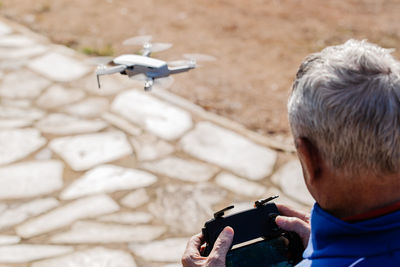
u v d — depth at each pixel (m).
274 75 6.84
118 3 8.90
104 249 4.04
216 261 1.40
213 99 6.28
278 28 8.20
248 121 5.90
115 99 6.26
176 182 4.89
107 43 7.46
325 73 1.09
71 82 6.59
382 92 1.04
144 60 1.62
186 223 4.39
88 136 5.56
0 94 6.26
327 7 9.10
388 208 1.10
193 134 5.64
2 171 4.99
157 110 6.05
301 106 1.12
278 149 5.43
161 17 8.41
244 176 5.02
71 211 4.50
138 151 5.35
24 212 4.48
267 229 1.60
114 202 4.62
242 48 7.52
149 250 4.05
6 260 3.85
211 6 8.96
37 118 5.85
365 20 8.58
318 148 1.12
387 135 1.03
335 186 1.14
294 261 1.57
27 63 6.95
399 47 7.55
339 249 1.10
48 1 8.83
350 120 1.04
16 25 7.94
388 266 1.04
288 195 4.77
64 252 3.98
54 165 5.11
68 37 7.64
